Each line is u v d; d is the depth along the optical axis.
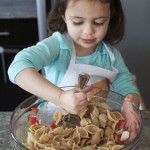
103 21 0.97
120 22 1.14
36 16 1.79
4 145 0.81
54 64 1.09
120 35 1.18
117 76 1.14
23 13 1.78
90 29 0.96
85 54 1.13
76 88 0.83
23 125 0.79
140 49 1.83
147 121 0.89
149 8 1.72
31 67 0.87
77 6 0.93
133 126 0.78
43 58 0.97
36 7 1.80
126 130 0.79
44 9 1.73
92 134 0.76
